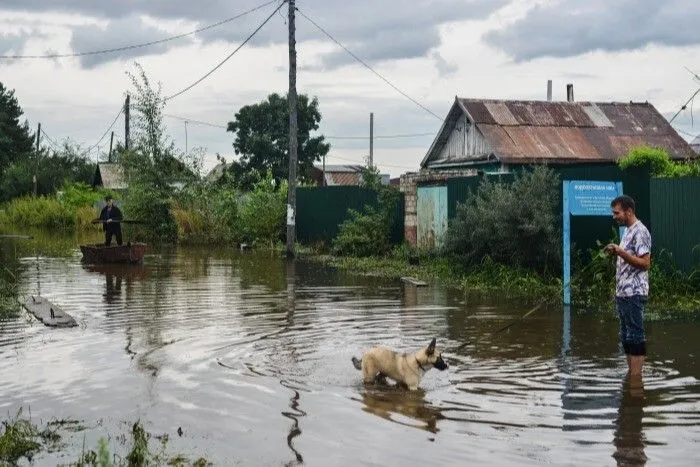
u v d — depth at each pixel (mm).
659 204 14375
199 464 5738
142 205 32094
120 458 5879
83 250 23203
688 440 6223
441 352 9539
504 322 11664
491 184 17297
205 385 7926
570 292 13602
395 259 21391
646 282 8281
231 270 20047
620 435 6355
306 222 27375
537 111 26891
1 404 7316
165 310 13000
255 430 6500
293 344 10000
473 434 6402
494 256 16594
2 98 85188
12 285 16266
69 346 9922
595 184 13523
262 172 47250
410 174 22016
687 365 8789
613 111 27562
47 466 5777
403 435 6375
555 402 7336
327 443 6176
